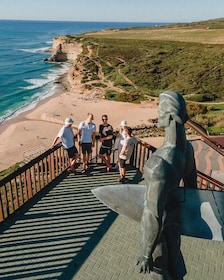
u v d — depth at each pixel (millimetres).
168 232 3041
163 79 45625
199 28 124125
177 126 2641
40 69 68750
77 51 79000
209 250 5840
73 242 6016
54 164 8195
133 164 8961
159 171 2502
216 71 43531
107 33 118688
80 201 7391
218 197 2916
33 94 45594
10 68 68625
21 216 6781
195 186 3266
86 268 5398
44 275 5262
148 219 2562
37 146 24094
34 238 6105
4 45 124438
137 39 80438
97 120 31266
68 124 8117
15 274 5277
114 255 5688
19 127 29250
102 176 8578
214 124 23797
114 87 45406
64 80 55688
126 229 6395
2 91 47062
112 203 3035
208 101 35750
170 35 90812
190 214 2867
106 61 56750
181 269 3277
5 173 18141
